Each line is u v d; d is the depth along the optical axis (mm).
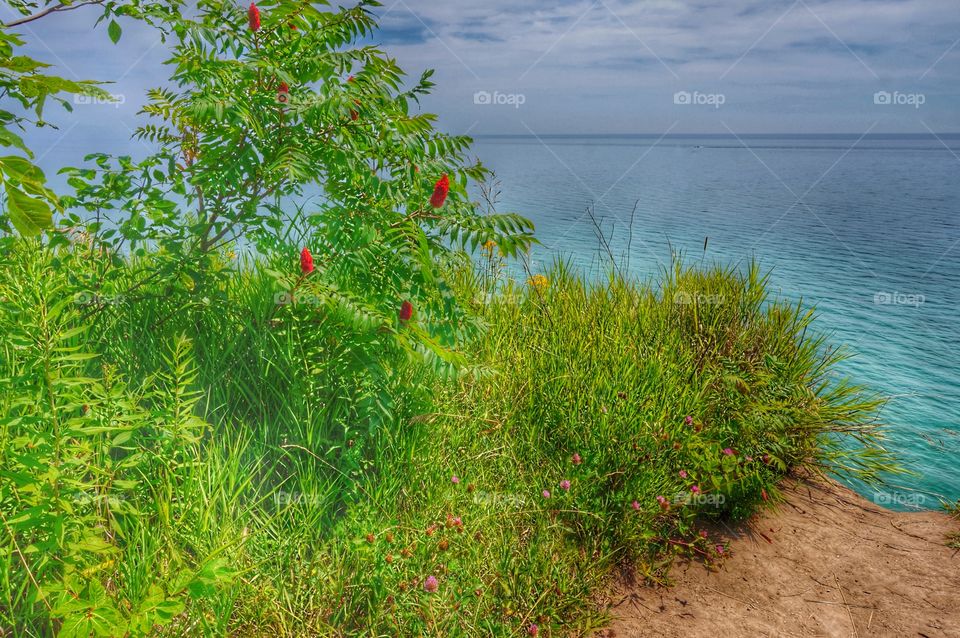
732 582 3041
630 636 2562
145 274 3326
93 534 1791
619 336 4215
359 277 2771
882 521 3811
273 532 2285
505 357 3836
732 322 4539
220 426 2676
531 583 2502
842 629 2803
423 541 2396
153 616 1525
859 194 51125
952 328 11961
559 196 42594
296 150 2670
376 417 2580
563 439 3355
